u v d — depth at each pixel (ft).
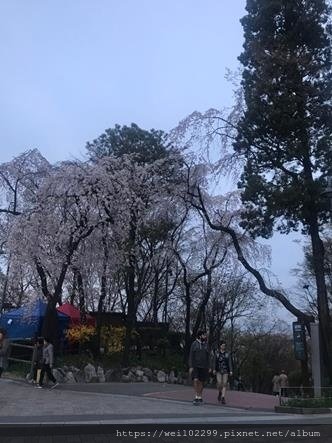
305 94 68.90
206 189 87.76
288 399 50.85
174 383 83.46
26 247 76.13
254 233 72.23
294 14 71.87
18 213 84.07
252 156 73.46
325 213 68.80
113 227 81.66
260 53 71.61
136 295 97.40
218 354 54.54
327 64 70.49
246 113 71.51
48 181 78.59
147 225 89.15
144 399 53.26
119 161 86.17
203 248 103.81
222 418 39.81
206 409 46.57
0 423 35.01
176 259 103.24
